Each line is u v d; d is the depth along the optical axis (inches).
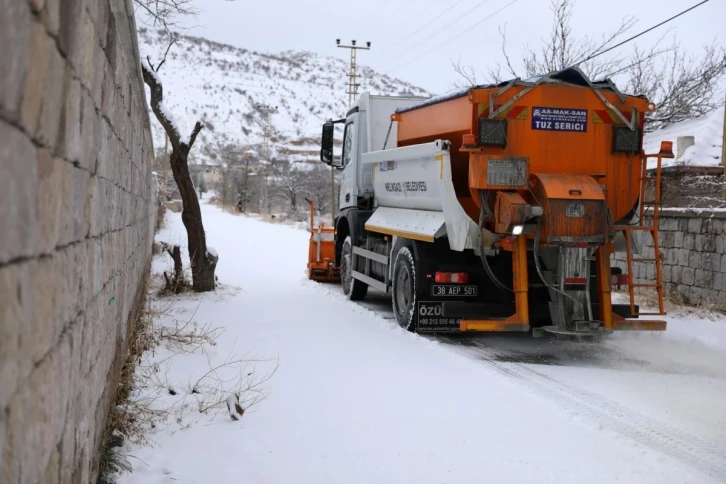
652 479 170.4
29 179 72.5
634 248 334.3
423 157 351.6
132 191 266.7
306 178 2450.8
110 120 156.5
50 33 80.4
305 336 342.3
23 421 73.5
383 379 261.6
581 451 188.5
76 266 109.0
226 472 169.9
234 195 2923.2
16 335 69.1
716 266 421.1
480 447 190.7
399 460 180.5
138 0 428.5
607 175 323.9
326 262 584.4
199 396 232.8
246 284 564.7
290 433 199.8
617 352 325.4
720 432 207.5
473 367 285.1
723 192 524.1
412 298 354.9
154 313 365.7
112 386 188.5
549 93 313.4
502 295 348.5
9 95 63.6
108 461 164.6
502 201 301.6
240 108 7662.4
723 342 342.6
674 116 868.0
